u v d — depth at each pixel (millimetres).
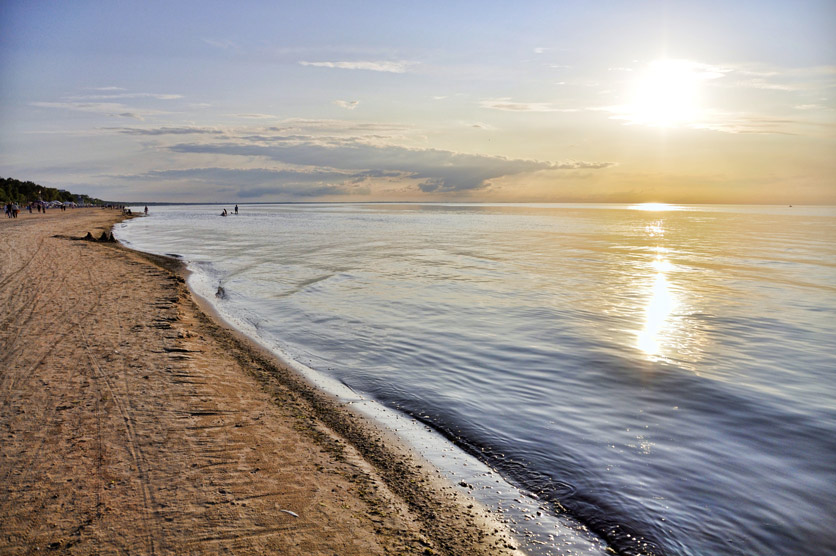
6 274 21406
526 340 14062
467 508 6160
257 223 88250
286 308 17812
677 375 11320
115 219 88812
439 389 10320
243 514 5559
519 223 97250
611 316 17203
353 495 6184
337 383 10562
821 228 81438
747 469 7258
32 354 10812
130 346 11602
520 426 8633
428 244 46438
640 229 77375
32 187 158750
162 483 6078
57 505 5539
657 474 7090
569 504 6352
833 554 5488
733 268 30547
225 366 10891
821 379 11203
